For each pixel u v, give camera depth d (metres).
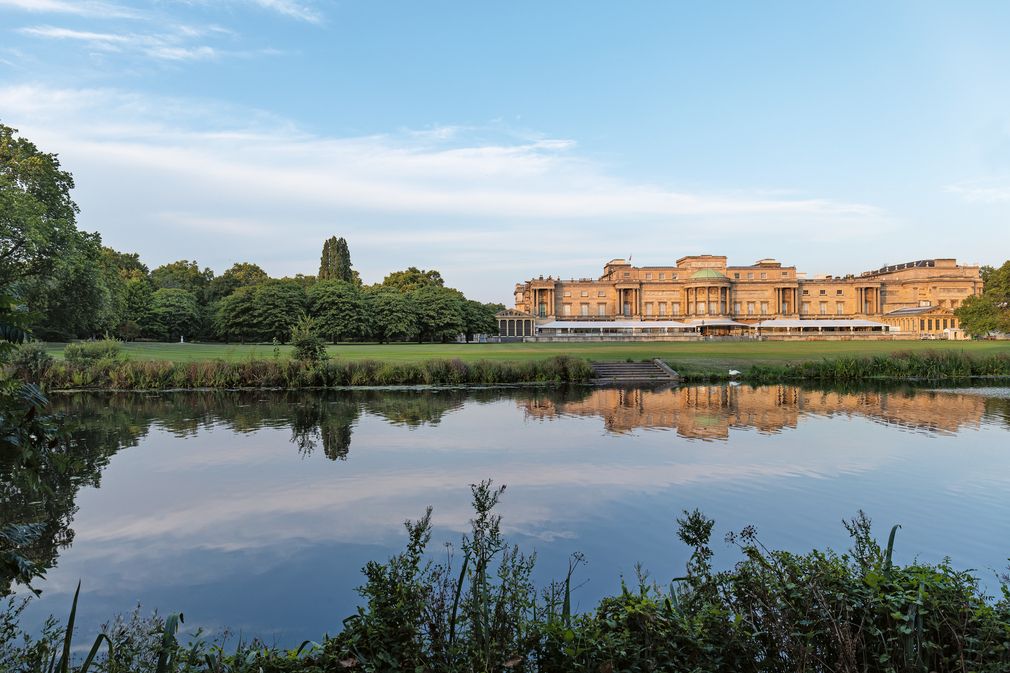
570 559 11.35
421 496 15.62
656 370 54.69
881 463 18.94
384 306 109.38
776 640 5.48
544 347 82.50
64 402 36.00
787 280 149.00
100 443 22.78
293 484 16.80
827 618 5.34
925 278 147.88
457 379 48.12
